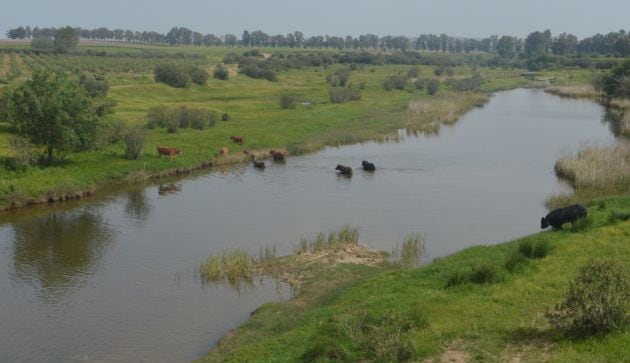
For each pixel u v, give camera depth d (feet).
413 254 100.27
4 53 502.38
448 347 57.82
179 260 99.14
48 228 116.37
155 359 67.87
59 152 155.22
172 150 168.25
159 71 345.51
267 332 71.46
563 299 66.44
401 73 486.79
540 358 53.31
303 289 85.92
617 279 58.03
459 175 160.66
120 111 238.89
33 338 72.54
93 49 652.48
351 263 95.76
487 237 109.50
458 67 627.46
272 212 126.72
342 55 651.66
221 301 83.56
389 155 188.34
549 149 195.42
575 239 89.51
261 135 205.46
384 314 65.72
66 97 149.59
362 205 131.75
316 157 186.39
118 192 143.74
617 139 207.41
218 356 65.82
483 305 67.36
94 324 76.23
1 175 138.31
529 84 464.65
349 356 58.29
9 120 155.02
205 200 136.77
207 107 265.54
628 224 94.17
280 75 461.78
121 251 103.40
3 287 87.66
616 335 54.70
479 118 273.13
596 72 484.74
